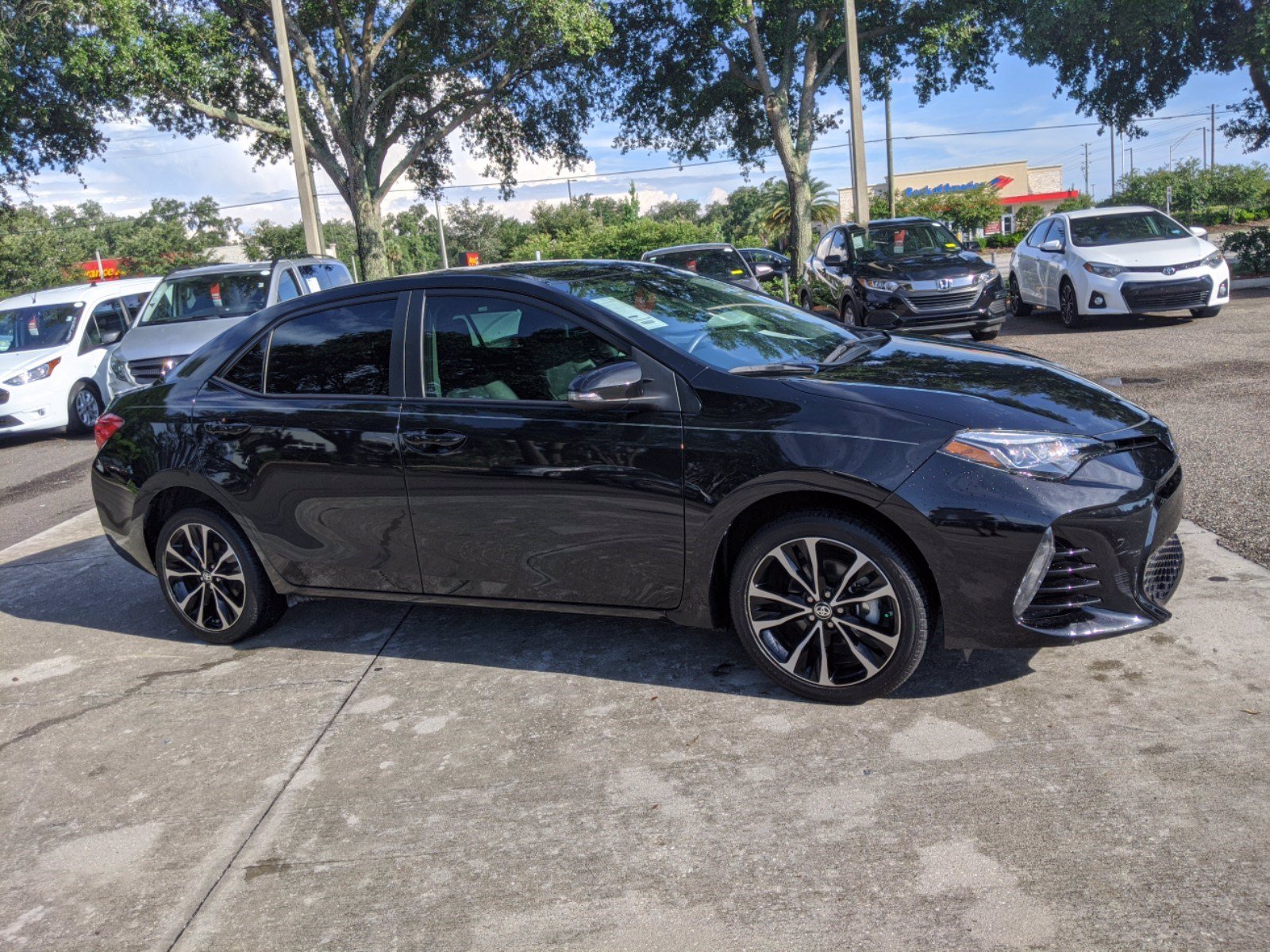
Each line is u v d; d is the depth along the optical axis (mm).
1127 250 12281
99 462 4715
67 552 6480
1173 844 2529
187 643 4684
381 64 27359
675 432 3457
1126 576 3188
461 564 3924
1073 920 2311
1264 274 17062
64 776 3537
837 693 3402
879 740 3182
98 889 2863
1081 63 25516
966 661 3645
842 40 26297
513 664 4039
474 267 4301
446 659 4160
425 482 3871
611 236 56031
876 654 3346
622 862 2717
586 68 27344
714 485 3385
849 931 2361
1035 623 3143
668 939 2402
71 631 5016
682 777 3100
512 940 2455
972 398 3328
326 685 4027
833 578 3363
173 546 4613
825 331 4285
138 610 5227
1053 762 2947
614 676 3838
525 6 23406
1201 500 5176
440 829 2961
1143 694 3277
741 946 2348
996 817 2721
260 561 4422
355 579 4195
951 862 2566
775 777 3043
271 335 4375
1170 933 2236
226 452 4301
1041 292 13852
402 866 2805
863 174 21578
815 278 14656
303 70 27344
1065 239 13055
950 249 12758
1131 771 2859
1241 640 3568
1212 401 7520
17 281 54656
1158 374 8844
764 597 3465
